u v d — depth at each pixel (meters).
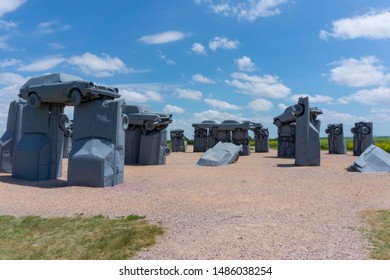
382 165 17.91
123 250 6.06
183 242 6.45
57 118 14.93
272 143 62.84
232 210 9.12
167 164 22.70
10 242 6.58
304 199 10.64
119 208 9.45
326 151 39.47
